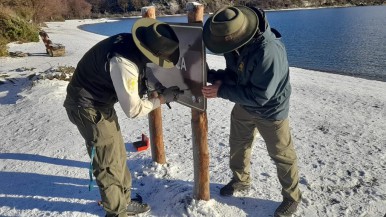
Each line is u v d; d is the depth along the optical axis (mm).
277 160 3270
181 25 3090
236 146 3549
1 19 19906
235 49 2689
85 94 2916
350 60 19016
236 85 2984
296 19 52719
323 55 20812
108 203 3188
